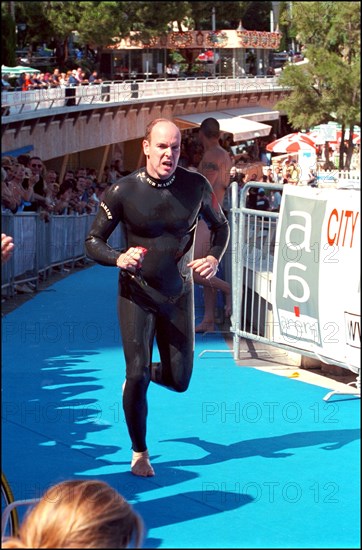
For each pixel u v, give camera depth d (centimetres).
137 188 496
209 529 429
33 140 1688
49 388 683
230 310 912
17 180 1162
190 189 503
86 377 716
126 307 500
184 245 503
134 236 498
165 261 497
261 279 787
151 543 412
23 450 541
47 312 999
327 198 669
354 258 648
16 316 974
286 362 768
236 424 596
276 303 728
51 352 802
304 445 552
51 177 1384
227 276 917
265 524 434
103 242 499
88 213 1474
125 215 496
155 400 654
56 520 198
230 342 847
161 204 493
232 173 883
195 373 731
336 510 452
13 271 1085
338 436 568
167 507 459
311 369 746
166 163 490
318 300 682
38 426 588
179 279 504
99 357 783
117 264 484
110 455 537
